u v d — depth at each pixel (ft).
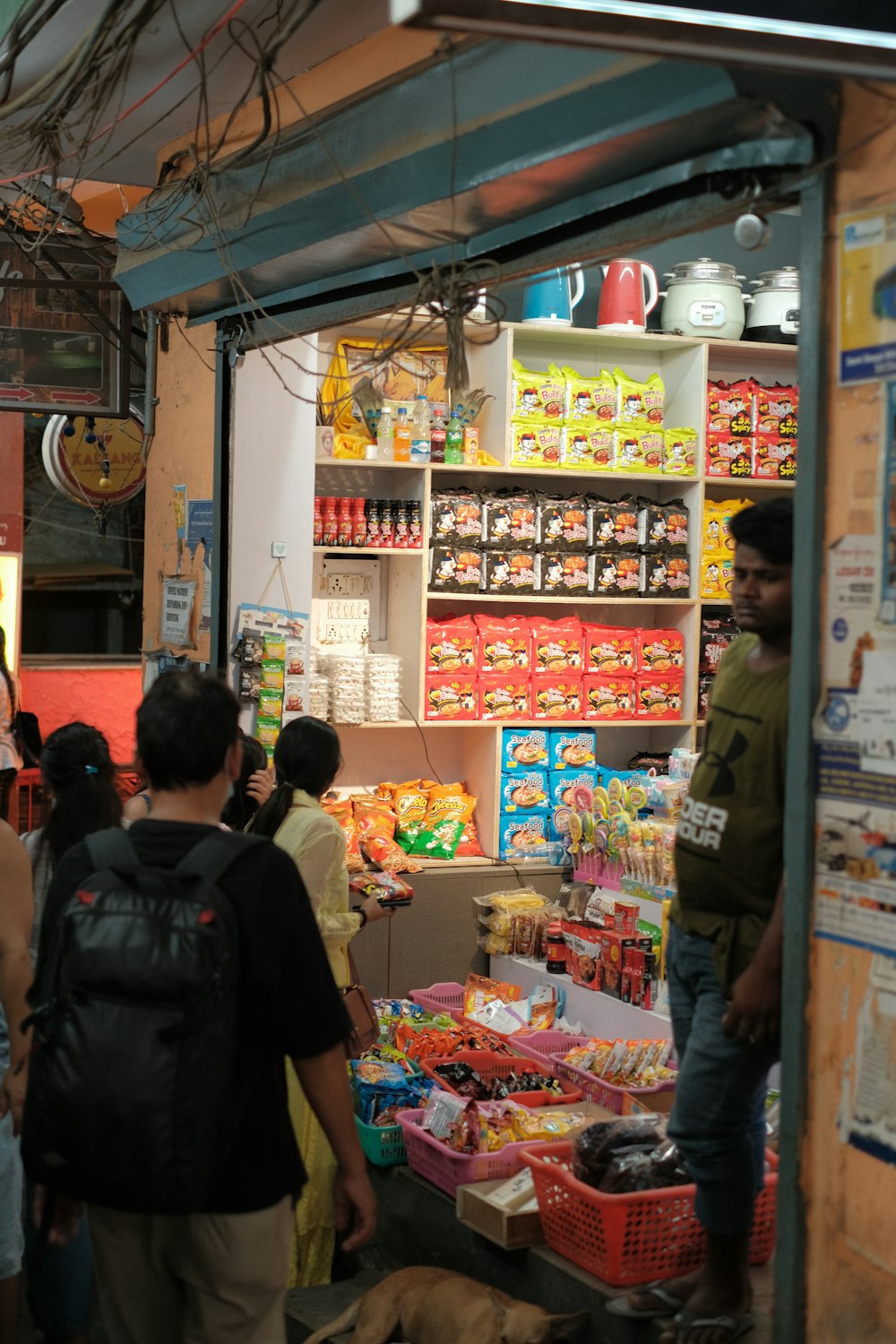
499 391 19.90
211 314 15.24
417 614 19.72
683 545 20.83
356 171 10.77
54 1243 8.41
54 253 17.52
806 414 7.99
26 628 32.50
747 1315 9.80
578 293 20.21
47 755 11.84
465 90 9.55
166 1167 6.91
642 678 20.63
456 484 20.70
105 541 33.06
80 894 7.27
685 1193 10.47
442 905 19.06
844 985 7.84
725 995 9.27
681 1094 9.49
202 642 17.07
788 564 9.11
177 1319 7.66
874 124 7.57
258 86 13.53
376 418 19.33
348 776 20.57
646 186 8.96
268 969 7.32
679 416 21.07
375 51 11.71
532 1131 12.64
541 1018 16.83
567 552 20.22
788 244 22.48
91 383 17.89
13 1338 10.26
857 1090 7.75
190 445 17.37
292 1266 13.11
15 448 26.91
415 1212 12.83
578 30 6.24
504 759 19.97
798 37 6.52
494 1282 11.63
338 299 13.14
